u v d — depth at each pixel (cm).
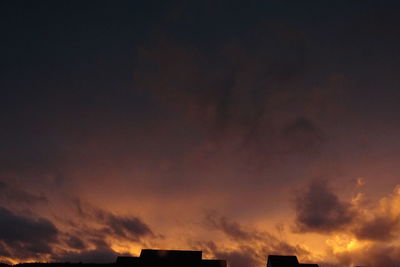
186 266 2270
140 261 2314
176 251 2448
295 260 2494
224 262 2336
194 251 2450
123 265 2333
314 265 2450
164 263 2292
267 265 2562
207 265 2291
